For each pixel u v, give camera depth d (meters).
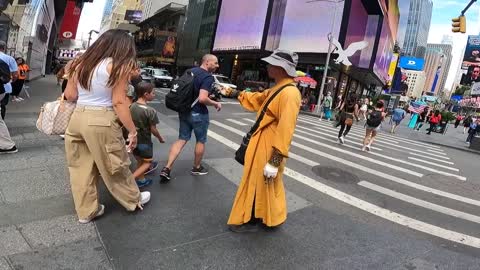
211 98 4.89
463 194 6.89
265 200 3.60
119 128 3.37
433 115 23.05
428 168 9.30
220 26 42.81
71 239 3.18
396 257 3.63
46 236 3.19
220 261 3.13
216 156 6.75
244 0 38.47
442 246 4.07
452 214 5.40
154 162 5.46
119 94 3.18
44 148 5.96
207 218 3.94
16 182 4.33
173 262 3.02
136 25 90.19
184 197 4.46
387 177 7.31
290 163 7.22
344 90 40.53
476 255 3.95
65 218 3.54
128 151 3.51
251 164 3.55
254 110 3.97
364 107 23.23
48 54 32.62
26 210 3.64
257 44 35.44
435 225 4.77
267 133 3.48
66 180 4.57
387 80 55.34
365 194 5.78
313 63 31.97
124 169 3.53
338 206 4.98
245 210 3.57
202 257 3.15
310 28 32.03
